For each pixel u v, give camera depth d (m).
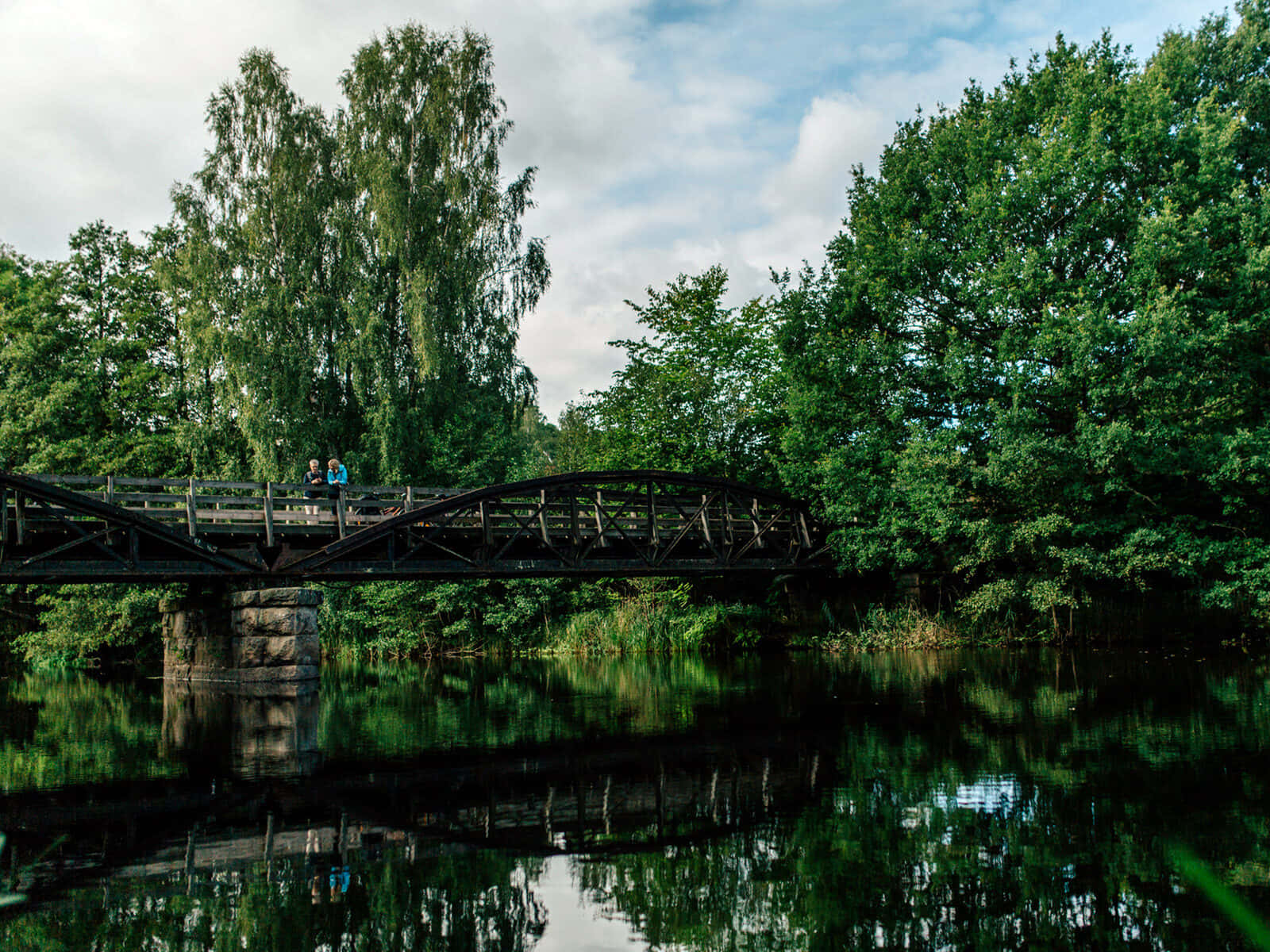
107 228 31.59
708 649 25.97
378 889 5.25
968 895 4.96
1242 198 18.78
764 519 25.92
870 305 23.91
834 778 7.99
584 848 6.04
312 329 29.20
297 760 9.62
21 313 29.05
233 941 4.47
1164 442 19.28
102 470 27.41
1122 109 20.27
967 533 21.12
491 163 31.23
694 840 6.18
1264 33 24.12
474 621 29.38
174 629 20.81
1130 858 5.52
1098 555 19.97
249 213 28.42
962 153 22.84
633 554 22.84
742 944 4.29
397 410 28.72
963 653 21.39
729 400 29.83
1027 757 8.66
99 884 5.46
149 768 9.35
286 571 17.53
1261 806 6.63
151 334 31.62
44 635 26.64
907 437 23.39
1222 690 13.28
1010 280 19.98
